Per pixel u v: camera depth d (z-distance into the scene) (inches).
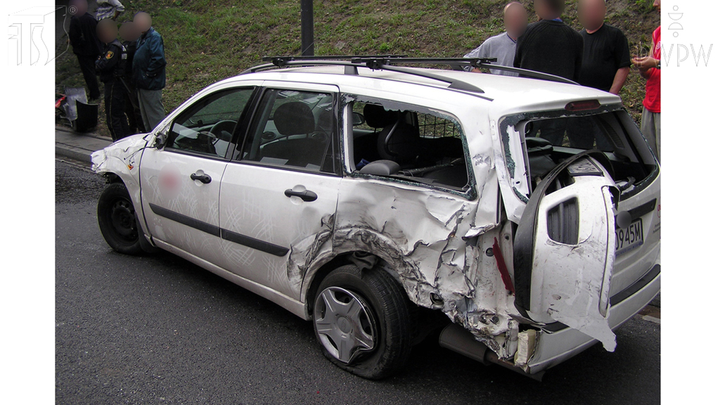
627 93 252.8
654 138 192.7
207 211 139.0
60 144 341.7
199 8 496.4
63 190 264.8
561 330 91.4
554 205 83.0
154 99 297.6
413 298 101.2
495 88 103.7
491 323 92.2
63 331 133.7
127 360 121.8
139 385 112.6
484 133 92.3
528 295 83.1
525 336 88.6
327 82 118.3
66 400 107.0
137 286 160.1
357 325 111.0
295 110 122.4
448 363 122.6
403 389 112.3
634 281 106.8
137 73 290.8
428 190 97.2
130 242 182.1
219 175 134.8
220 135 140.3
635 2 285.7
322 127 116.4
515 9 184.7
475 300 93.3
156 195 155.9
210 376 116.2
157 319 140.9
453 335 104.4
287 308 127.6
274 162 125.0
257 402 107.7
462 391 112.0
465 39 316.8
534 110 95.1
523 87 106.3
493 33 312.8
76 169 305.3
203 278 167.0
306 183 116.0
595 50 192.1
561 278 80.8
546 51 175.9
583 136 138.1
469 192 92.5
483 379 116.6
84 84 453.4
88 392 109.9
